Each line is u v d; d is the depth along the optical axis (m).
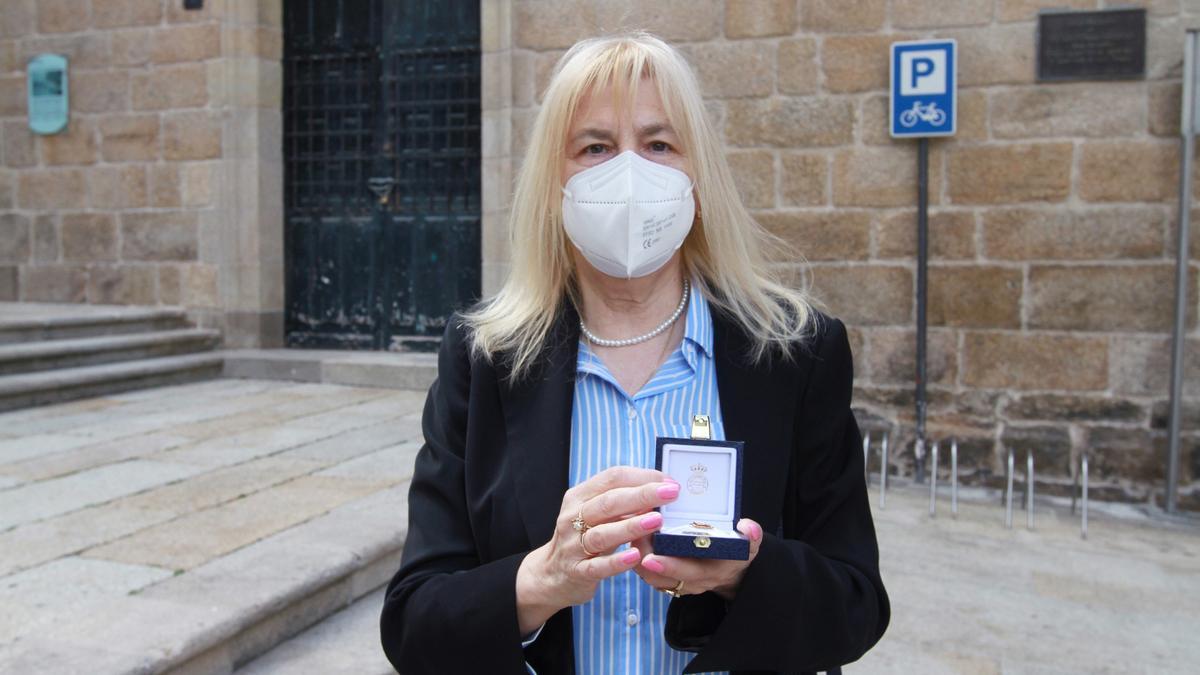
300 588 3.21
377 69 8.12
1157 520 5.27
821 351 1.43
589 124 1.44
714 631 1.31
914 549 4.64
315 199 8.36
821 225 6.18
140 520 3.91
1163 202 5.54
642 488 1.13
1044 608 3.90
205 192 8.16
